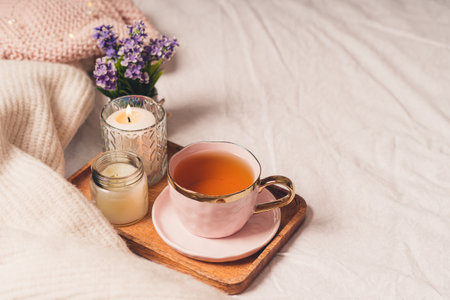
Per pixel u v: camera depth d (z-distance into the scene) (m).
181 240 0.78
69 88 0.96
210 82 1.10
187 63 1.14
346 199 0.87
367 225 0.83
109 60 0.89
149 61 0.92
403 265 0.78
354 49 1.18
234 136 0.98
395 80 1.10
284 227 0.80
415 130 1.00
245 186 0.77
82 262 0.68
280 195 0.85
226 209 0.74
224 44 1.19
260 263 0.76
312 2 1.31
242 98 1.06
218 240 0.78
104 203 0.79
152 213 0.80
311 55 1.16
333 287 0.76
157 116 0.90
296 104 1.05
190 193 0.73
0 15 1.09
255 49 1.17
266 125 1.01
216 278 0.74
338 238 0.81
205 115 1.02
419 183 0.90
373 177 0.91
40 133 0.87
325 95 1.07
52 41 1.05
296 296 0.75
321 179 0.90
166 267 0.72
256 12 1.28
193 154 0.80
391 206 0.86
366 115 1.03
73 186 0.77
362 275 0.77
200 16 1.27
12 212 0.75
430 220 0.84
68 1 1.12
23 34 1.06
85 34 1.05
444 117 1.02
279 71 1.12
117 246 0.74
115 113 0.87
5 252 0.69
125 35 1.09
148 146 0.85
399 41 1.19
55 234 0.73
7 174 0.78
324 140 0.98
